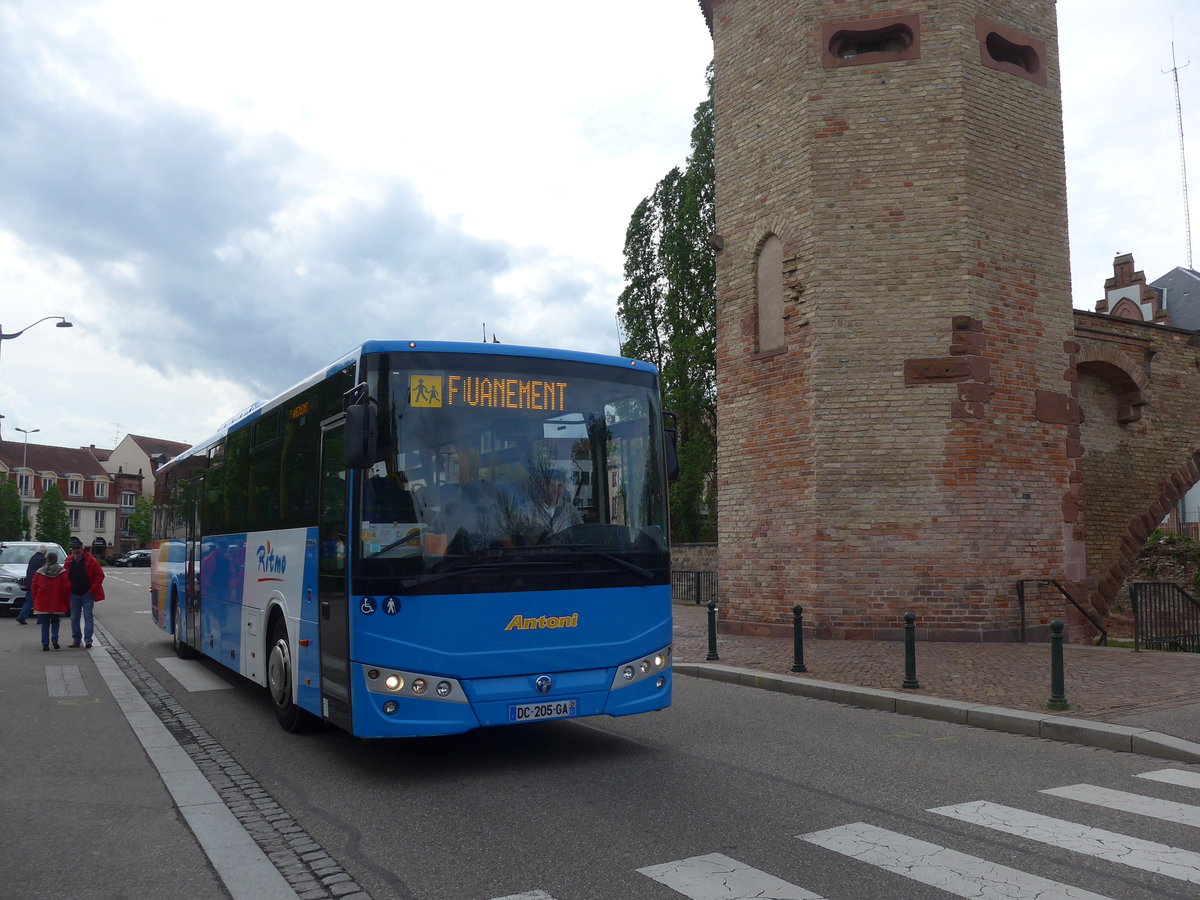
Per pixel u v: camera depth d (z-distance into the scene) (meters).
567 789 6.32
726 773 6.75
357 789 6.39
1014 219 15.17
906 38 15.09
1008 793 6.17
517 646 6.64
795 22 15.55
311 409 8.03
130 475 103.81
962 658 12.34
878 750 7.54
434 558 6.51
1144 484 18.73
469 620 6.52
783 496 15.36
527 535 6.81
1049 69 15.92
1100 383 18.59
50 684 11.27
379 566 6.46
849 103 15.12
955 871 4.64
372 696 6.36
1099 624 14.96
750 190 16.36
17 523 69.81
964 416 14.38
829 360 14.80
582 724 8.72
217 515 11.73
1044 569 14.75
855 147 15.04
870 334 14.73
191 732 8.47
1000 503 14.48
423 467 6.64
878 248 14.83
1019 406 14.84
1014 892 4.37
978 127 14.92
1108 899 4.28
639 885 4.46
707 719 8.96
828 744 7.78
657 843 5.11
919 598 14.30
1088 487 18.16
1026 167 15.42
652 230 33.88
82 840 5.27
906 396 14.54
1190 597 15.58
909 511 14.41
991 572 14.29
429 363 6.83
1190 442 19.25
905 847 5.02
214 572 11.72
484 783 6.51
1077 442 15.37
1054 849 4.99
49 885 4.56
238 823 5.55
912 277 14.69
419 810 5.84
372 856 4.95
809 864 4.75
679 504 31.03
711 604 12.69
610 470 7.26
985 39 15.20
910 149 14.86
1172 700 9.05
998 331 14.77
